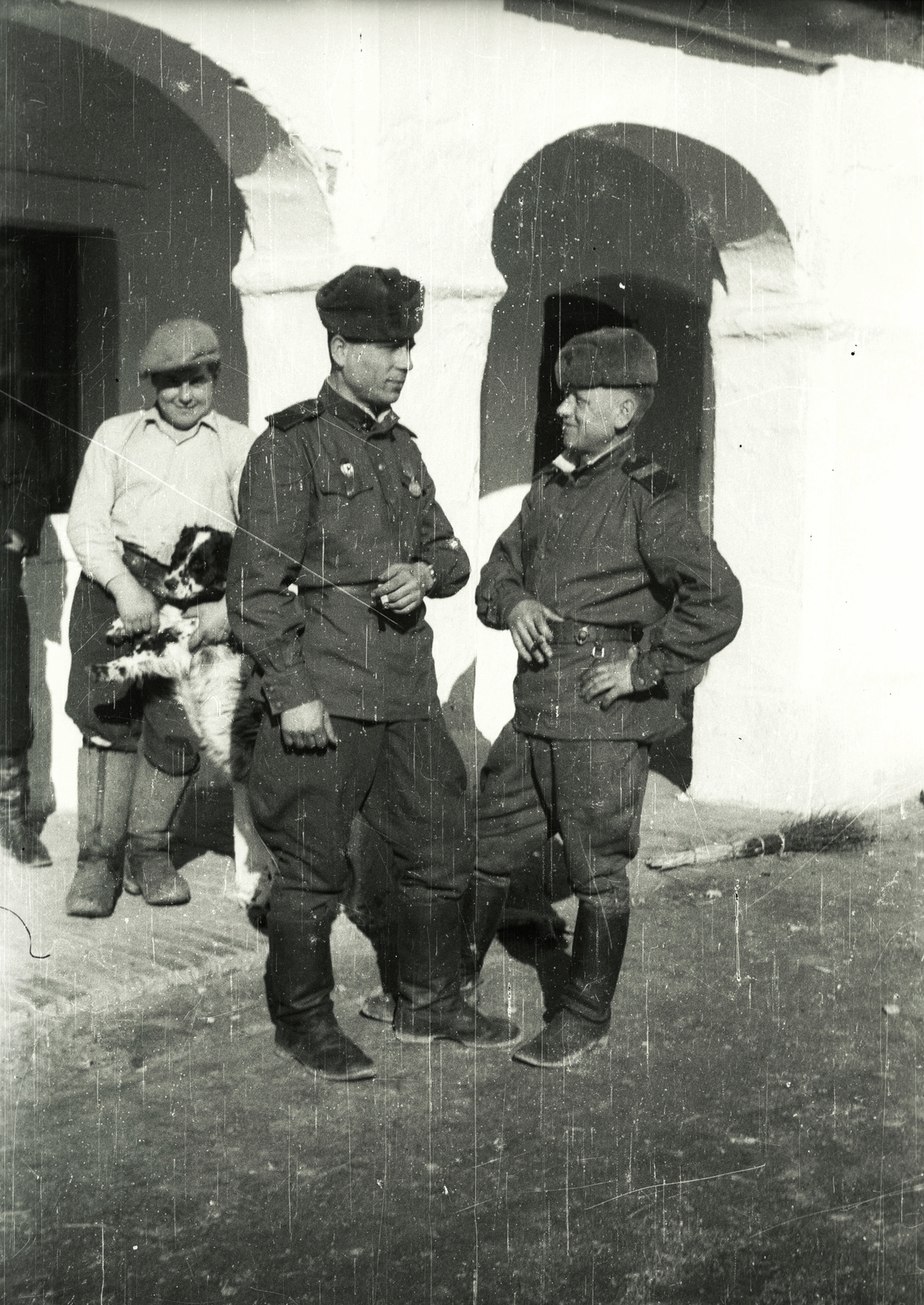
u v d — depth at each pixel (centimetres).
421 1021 296
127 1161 252
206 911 350
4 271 368
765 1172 258
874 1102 282
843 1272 231
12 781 374
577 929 293
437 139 359
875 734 489
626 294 478
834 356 470
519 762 293
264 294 358
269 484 260
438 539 285
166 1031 296
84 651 343
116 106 356
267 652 260
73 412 385
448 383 373
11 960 319
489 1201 245
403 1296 220
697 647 270
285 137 339
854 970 342
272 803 271
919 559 500
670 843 432
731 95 429
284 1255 229
